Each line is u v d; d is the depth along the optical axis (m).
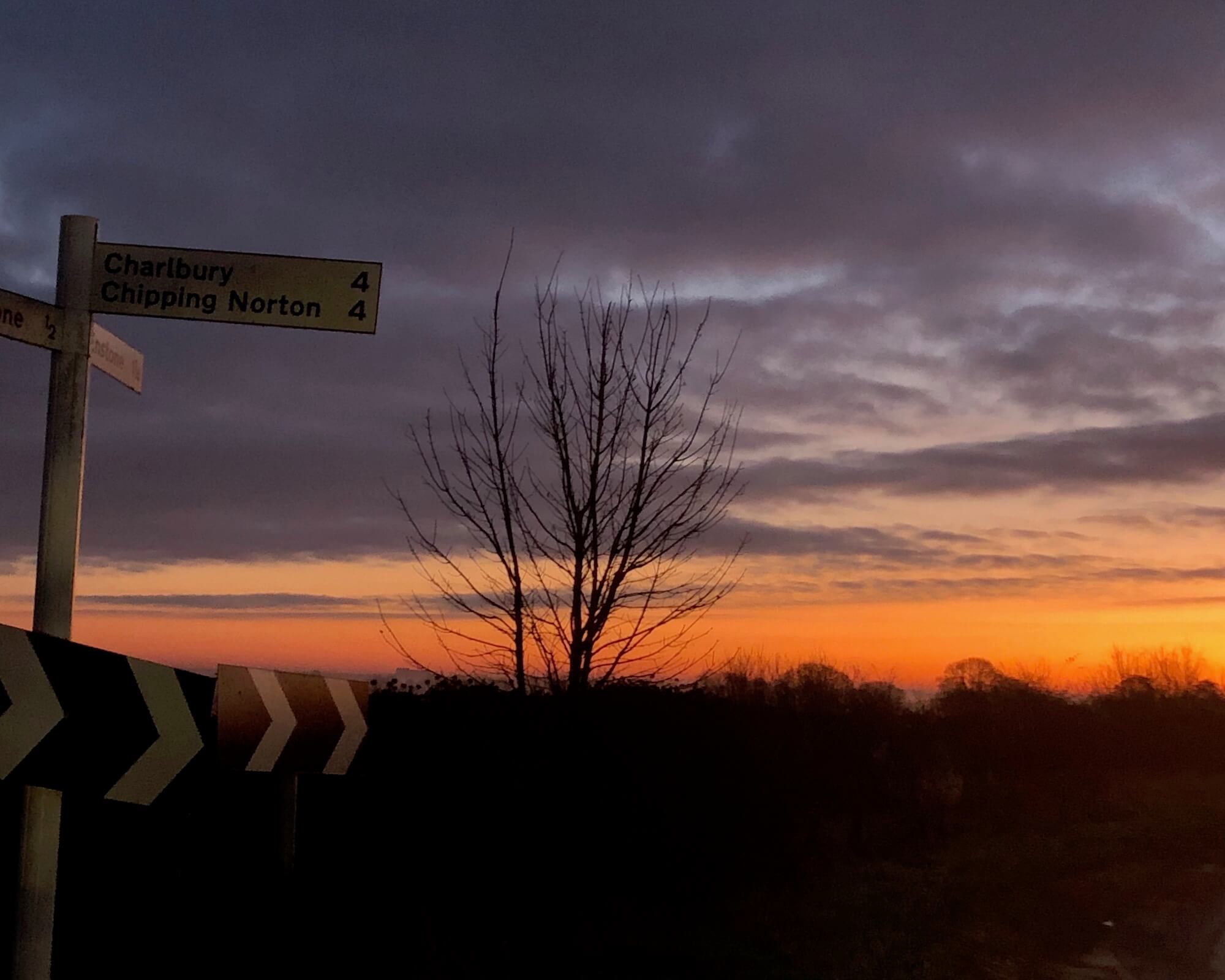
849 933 10.71
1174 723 39.22
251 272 4.30
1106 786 29.31
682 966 8.61
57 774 3.46
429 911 7.81
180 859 6.76
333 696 5.25
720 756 11.30
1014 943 11.52
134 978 6.22
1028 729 27.83
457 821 8.16
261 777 7.23
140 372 4.51
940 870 15.81
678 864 10.41
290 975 6.41
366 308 4.37
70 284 4.01
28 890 3.49
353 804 7.64
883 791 17.23
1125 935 12.52
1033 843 20.00
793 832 13.10
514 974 7.80
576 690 9.62
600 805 9.36
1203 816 27.16
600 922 9.27
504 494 9.98
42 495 3.85
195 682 4.02
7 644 3.32
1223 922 13.59
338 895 7.35
